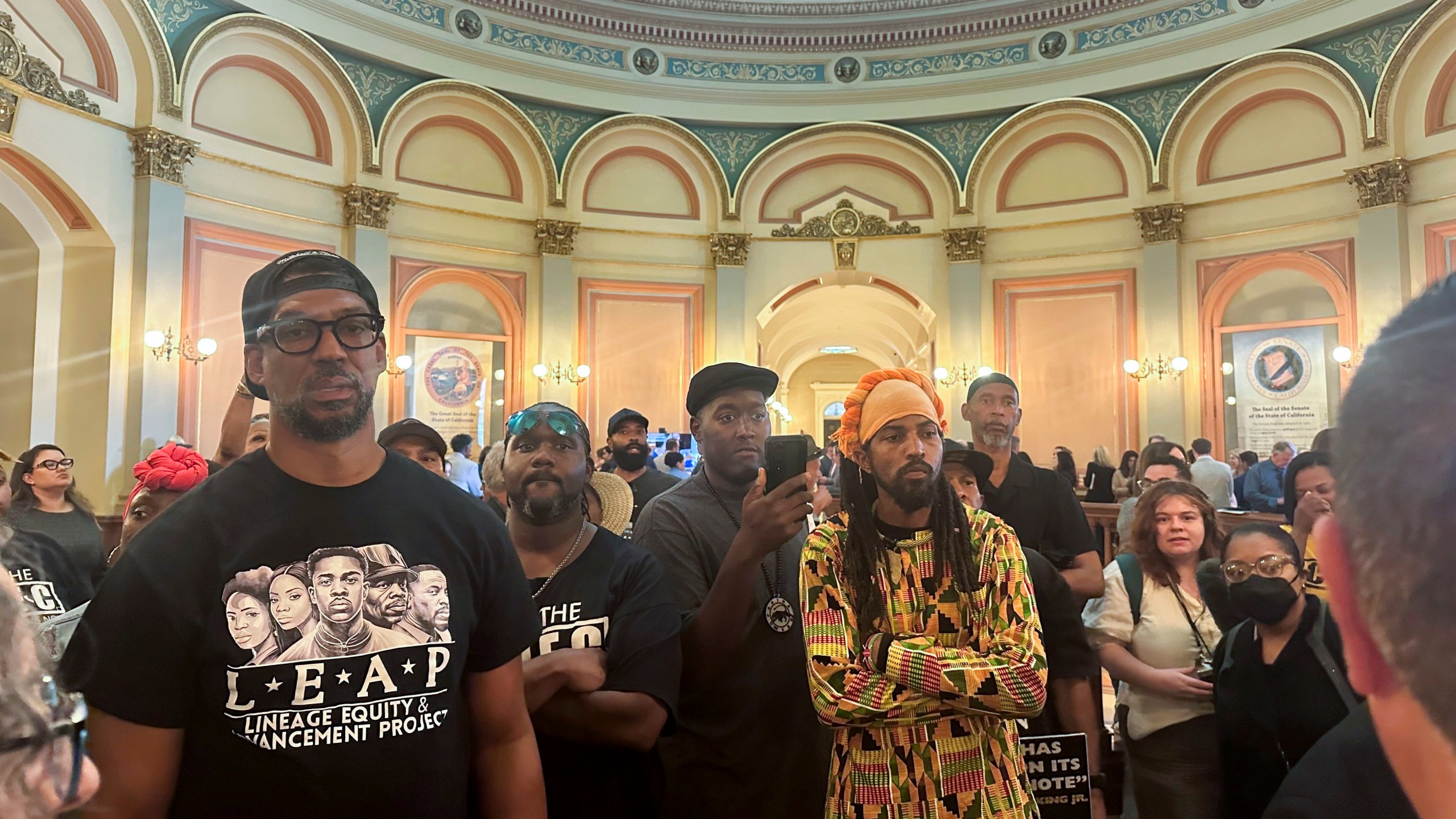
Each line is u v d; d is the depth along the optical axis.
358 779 1.19
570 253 12.98
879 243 13.57
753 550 1.96
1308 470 2.92
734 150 13.68
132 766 1.12
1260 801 2.10
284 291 1.31
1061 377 12.71
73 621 1.74
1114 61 12.29
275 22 10.27
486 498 3.77
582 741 1.92
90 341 8.88
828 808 1.74
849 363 29.94
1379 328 0.36
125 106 9.06
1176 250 11.94
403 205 11.86
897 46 13.30
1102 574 2.98
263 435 3.71
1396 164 10.12
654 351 13.39
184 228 9.66
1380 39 10.41
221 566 1.21
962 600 1.70
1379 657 0.34
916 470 1.66
